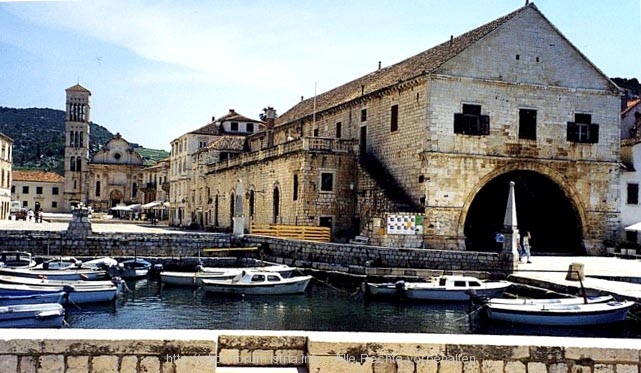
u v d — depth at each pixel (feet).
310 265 123.65
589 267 110.52
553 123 138.62
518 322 75.77
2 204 254.47
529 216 150.41
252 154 189.57
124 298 98.58
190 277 108.47
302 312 88.17
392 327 78.23
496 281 100.94
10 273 100.42
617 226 142.10
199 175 254.27
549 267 110.32
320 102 204.95
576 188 139.54
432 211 129.59
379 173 149.28
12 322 65.77
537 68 138.10
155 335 26.58
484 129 133.90
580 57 140.97
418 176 133.49
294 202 154.10
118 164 399.44
